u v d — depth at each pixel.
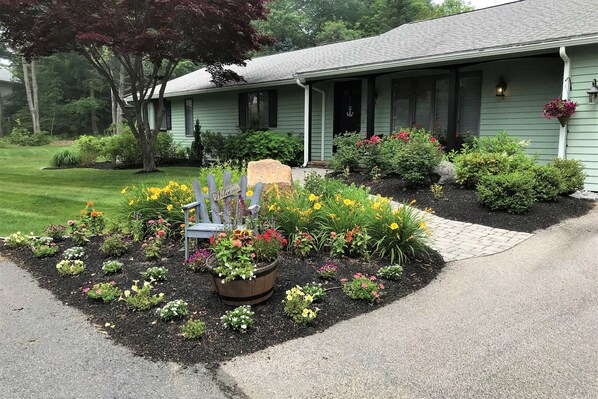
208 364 2.56
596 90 7.35
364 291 3.41
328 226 4.47
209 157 15.17
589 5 9.24
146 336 2.87
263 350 2.72
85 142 14.95
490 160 7.02
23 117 35.44
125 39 9.70
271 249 3.37
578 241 5.06
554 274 4.05
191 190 5.36
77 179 10.51
